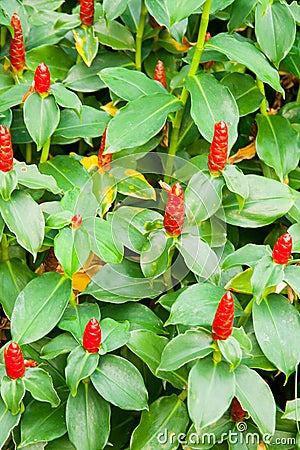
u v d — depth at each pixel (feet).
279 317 6.77
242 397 6.60
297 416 6.88
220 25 8.57
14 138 7.77
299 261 6.78
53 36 7.90
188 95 7.73
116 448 7.34
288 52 7.44
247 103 7.63
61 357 7.12
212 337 6.58
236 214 7.15
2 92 7.73
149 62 8.22
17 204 6.87
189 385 6.51
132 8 8.04
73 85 7.86
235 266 6.99
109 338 6.82
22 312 6.88
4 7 7.83
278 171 7.51
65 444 7.00
